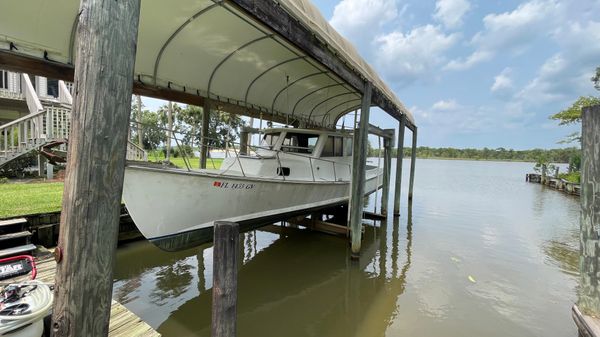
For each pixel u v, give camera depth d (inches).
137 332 103.1
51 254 165.2
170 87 208.4
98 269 57.9
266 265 221.1
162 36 175.8
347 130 297.0
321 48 150.5
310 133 261.0
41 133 314.7
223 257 83.6
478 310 159.2
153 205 148.3
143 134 371.9
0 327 72.0
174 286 182.7
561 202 531.8
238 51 203.2
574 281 195.6
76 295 56.1
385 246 270.8
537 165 967.0
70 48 153.5
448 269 215.9
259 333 140.1
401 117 386.6
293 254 243.4
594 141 75.4
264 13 107.2
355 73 200.1
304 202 240.2
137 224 145.0
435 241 286.8
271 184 199.6
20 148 300.0
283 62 219.5
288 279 199.0
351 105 349.4
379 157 361.1
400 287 187.2
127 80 59.6
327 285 191.2
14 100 410.3
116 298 165.6
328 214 351.3
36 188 299.6
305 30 134.3
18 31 135.7
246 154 267.0
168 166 163.8
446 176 1181.1
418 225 350.9
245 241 275.0
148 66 190.5
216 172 187.6
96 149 55.5
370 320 150.6
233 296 85.4
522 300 169.9
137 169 140.6
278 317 154.1
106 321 60.6
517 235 308.7
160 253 233.3
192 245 171.9
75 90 55.3
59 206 232.4
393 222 365.4
